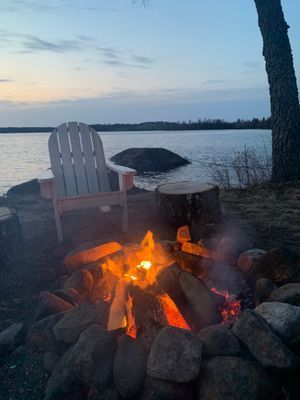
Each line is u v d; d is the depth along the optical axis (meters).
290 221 3.61
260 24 5.51
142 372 1.49
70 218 4.24
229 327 1.70
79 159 3.79
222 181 6.14
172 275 1.96
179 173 9.59
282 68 5.42
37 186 6.41
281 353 1.40
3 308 2.30
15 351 1.91
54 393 1.53
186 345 1.47
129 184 3.36
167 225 3.22
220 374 1.40
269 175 6.15
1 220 2.86
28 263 2.91
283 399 1.39
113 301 1.86
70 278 2.23
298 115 5.53
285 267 2.02
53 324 1.81
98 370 1.51
